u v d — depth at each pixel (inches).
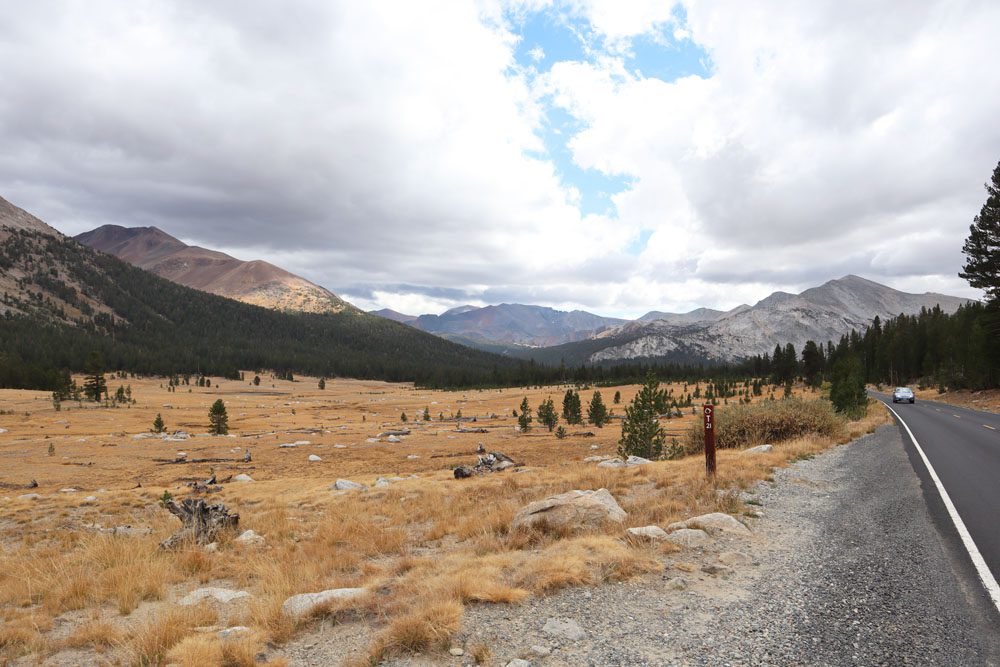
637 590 231.5
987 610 197.5
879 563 253.9
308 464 1758.1
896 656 165.2
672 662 165.9
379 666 171.5
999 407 1749.5
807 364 4596.5
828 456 631.8
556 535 335.3
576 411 3137.3
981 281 2005.4
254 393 7278.5
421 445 2325.3
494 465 881.5
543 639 185.0
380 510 554.3
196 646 191.0
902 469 525.7
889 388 4114.2
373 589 251.3
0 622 261.3
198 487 959.6
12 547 530.0
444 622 193.5
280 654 192.2
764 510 373.7
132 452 2101.4
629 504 414.9
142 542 434.3
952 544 279.6
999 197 1899.6
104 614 268.1
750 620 195.8
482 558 285.7
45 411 3855.8
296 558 360.2
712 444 482.3
